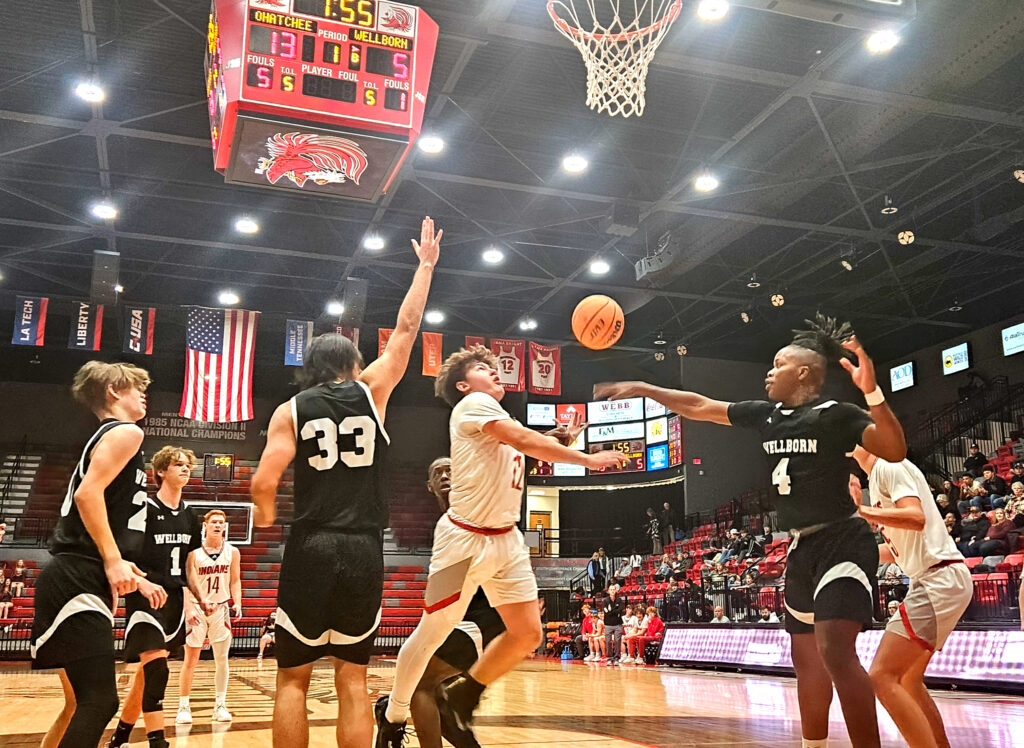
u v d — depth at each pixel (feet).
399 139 29.53
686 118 43.88
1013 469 52.80
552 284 65.67
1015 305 67.46
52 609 9.45
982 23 35.50
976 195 51.44
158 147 48.11
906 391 76.74
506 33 35.68
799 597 10.81
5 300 72.18
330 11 29.25
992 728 19.90
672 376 83.61
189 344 61.05
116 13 36.50
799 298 67.87
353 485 9.71
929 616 11.82
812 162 46.55
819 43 36.78
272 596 74.54
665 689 33.30
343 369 10.43
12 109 43.04
